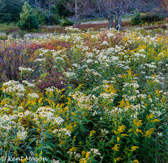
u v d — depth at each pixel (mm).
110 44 7969
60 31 24188
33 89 4590
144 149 3242
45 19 41375
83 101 3375
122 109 3373
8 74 5547
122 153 3047
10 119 2344
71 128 2828
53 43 9461
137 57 6375
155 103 4258
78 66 5695
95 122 3557
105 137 3098
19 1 43125
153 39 8695
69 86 4711
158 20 28984
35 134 3002
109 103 3658
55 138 2779
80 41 8133
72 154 2680
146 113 3986
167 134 3506
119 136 2939
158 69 6379
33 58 6547
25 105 3498
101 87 4602
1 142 2273
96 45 8219
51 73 5828
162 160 3219
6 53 6285
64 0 44156
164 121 3879
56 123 2752
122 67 5941
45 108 2836
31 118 3135
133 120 3109
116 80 5480
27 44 8812
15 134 2590
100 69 5730
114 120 3209
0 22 38469
